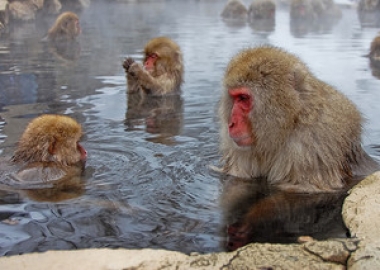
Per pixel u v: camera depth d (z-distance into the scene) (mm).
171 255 1006
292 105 1363
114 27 5031
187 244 1081
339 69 2807
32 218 1187
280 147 1398
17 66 2854
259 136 1393
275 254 1002
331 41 4102
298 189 1370
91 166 1491
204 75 2744
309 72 1439
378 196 1236
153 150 1618
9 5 5105
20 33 4352
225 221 1181
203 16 6621
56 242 1084
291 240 1108
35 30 4574
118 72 2736
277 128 1375
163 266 976
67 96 2215
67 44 3807
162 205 1254
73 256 1005
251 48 1454
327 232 1140
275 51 1416
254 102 1372
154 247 1067
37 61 3035
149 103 2186
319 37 4410
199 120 1933
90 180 1398
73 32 4062
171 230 1136
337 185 1379
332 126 1388
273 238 1117
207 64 3057
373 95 2225
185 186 1369
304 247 1020
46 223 1162
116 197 1297
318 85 1423
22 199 1285
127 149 1625
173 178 1417
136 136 1744
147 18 6117
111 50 3518
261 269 961
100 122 1883
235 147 1428
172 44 2492
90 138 1715
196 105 2154
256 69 1370
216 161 1544
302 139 1375
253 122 1386
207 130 1812
